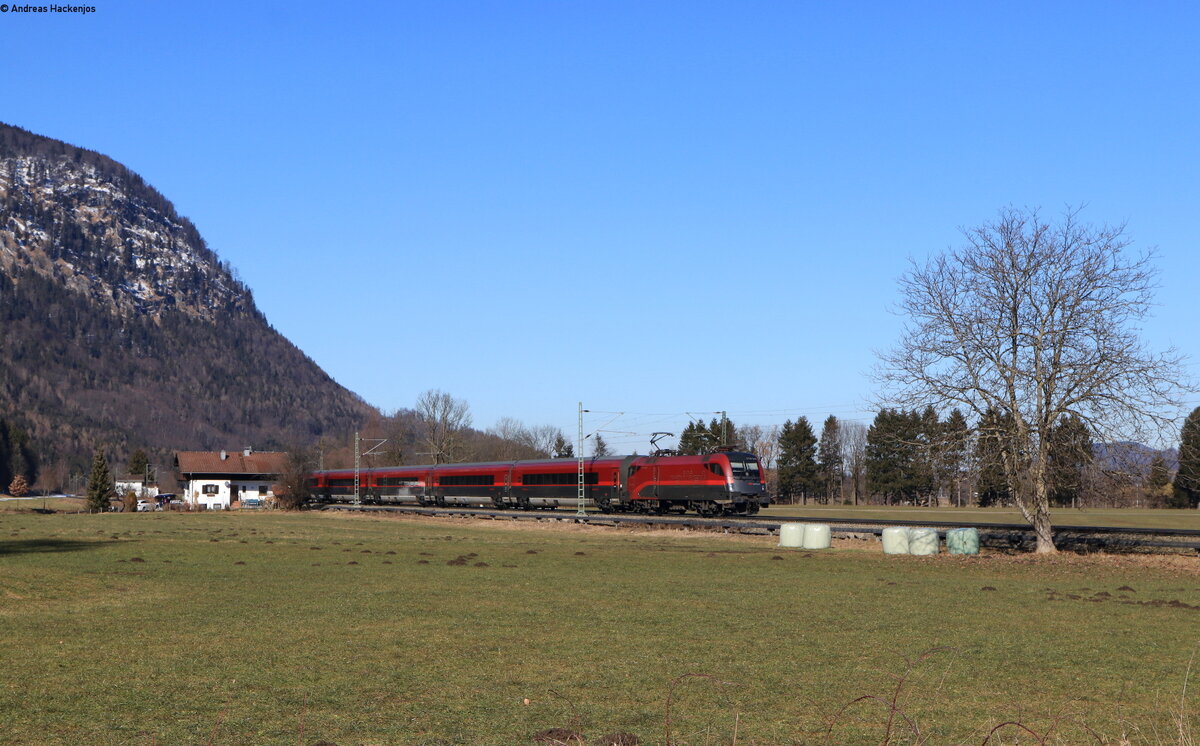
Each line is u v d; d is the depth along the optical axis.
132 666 16.55
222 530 60.97
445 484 87.31
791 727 12.95
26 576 27.66
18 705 13.80
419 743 12.03
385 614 22.61
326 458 159.62
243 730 12.55
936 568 36.78
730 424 138.50
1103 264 42.56
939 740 12.42
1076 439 42.91
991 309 44.34
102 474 97.81
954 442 44.44
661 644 18.92
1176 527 64.44
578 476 74.12
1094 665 17.28
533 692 14.80
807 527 47.16
